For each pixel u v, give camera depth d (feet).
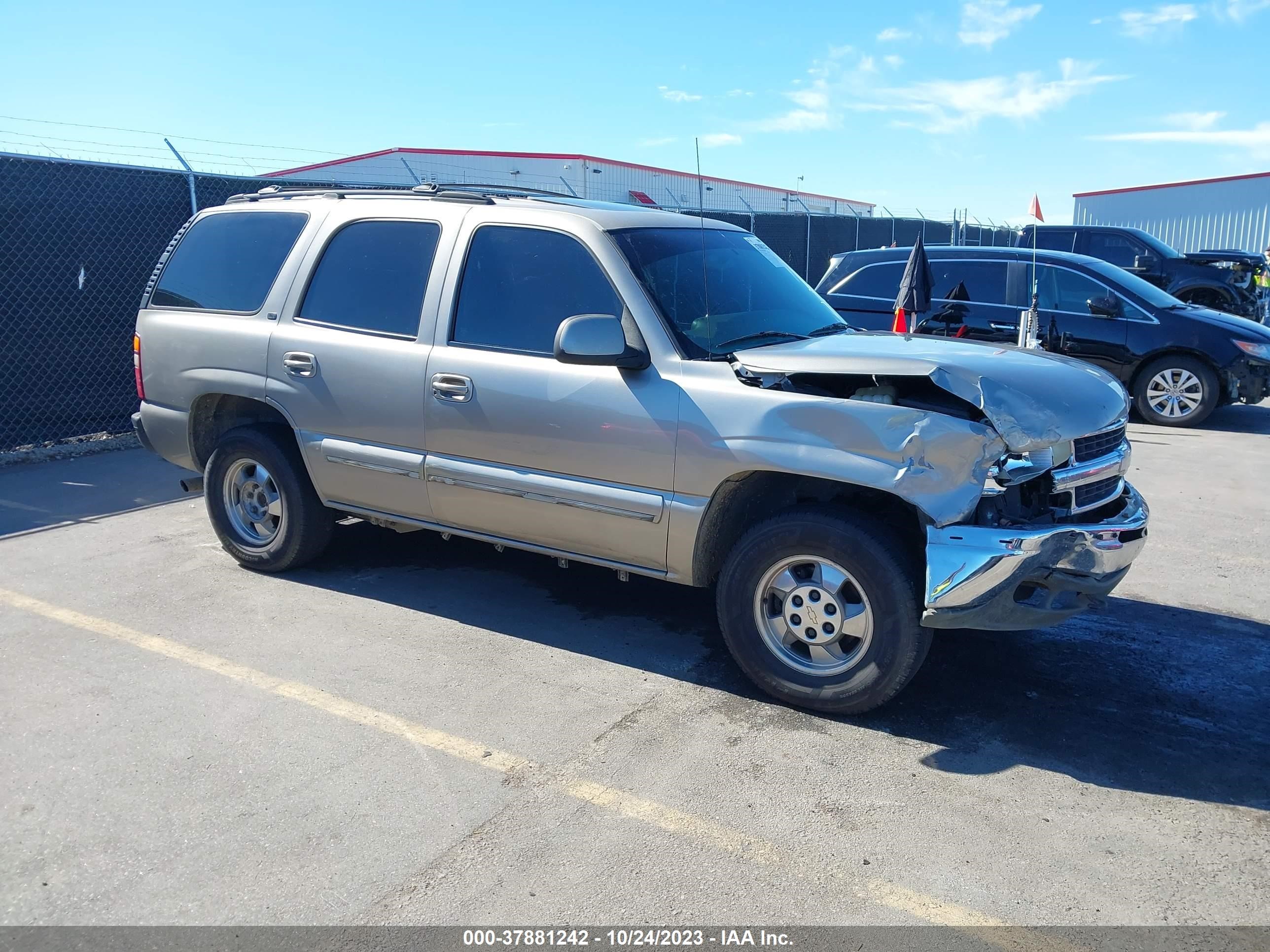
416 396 15.15
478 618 16.12
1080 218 101.45
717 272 14.84
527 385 14.06
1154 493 24.82
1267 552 19.94
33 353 28.99
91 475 26.58
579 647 15.01
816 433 12.03
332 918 8.85
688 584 13.62
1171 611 16.81
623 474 13.44
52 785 11.00
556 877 9.46
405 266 15.78
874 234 67.82
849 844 10.04
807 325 15.15
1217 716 13.00
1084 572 11.78
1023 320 20.61
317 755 11.71
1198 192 92.79
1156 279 46.39
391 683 13.66
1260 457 29.30
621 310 13.57
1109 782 11.31
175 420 18.37
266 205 17.93
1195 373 34.12
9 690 13.35
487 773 11.34
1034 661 14.66
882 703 12.44
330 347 16.10
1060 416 11.88
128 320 31.35
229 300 17.75
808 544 12.35
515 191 17.63
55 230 29.09
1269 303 53.78
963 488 11.46
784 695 12.94
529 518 14.56
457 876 9.46
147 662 14.30
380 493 16.11
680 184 63.62
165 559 19.06
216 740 12.05
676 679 13.94
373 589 17.42
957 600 11.44
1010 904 9.11
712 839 10.10
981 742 12.22
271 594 17.13
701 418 12.70
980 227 77.77
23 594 17.10
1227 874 9.60
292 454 17.31
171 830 10.18
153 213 31.55
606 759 11.68
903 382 12.47
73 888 9.26
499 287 14.71
